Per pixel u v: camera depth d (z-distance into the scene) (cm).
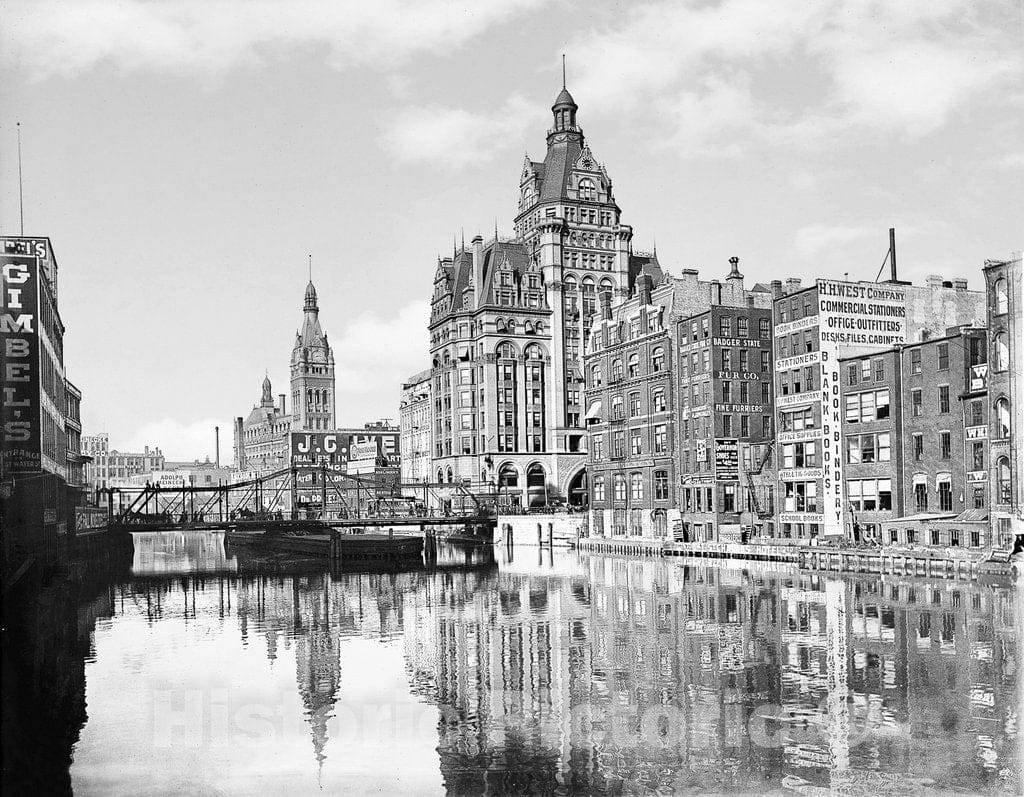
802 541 9562
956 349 8194
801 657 4762
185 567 11956
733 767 3247
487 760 3400
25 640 5931
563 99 18600
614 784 3131
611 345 13625
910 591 6844
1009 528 7438
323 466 15238
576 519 14675
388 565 12038
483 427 17688
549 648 5347
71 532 11106
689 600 7012
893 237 10438
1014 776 3084
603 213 18400
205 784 3138
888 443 8862
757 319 11369
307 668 4978
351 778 3219
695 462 11444
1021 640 4959
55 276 9294
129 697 4350
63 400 10988
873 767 3203
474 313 18025
